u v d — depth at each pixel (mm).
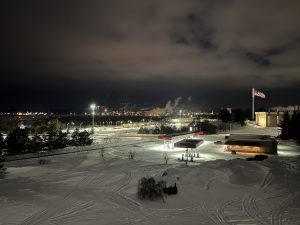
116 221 13344
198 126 74375
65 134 45062
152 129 71562
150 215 14172
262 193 18094
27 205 15516
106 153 38812
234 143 40562
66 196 17234
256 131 75125
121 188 19047
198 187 18406
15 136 37219
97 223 13086
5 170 24234
